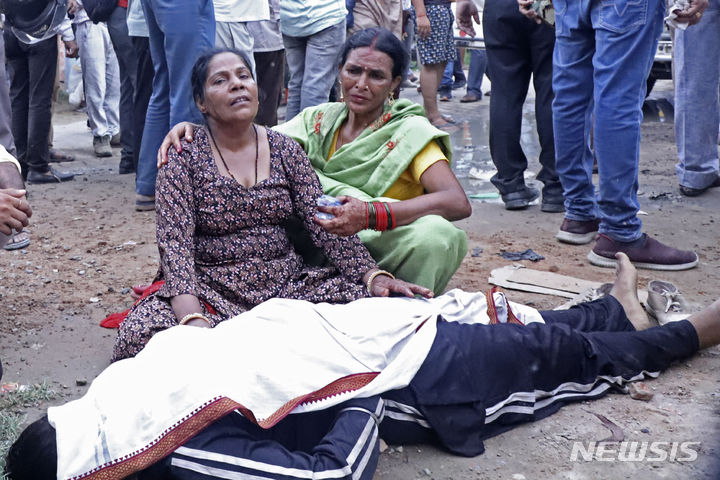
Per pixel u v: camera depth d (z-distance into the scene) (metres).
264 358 2.42
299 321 2.56
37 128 6.32
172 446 2.18
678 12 4.06
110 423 2.20
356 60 3.42
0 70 4.72
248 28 5.92
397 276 3.36
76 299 4.03
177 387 2.25
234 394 2.31
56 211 5.67
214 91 3.06
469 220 5.27
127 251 4.78
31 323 3.73
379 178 3.48
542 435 2.69
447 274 3.37
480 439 2.63
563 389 2.84
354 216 3.18
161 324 2.87
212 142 3.19
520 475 2.48
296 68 6.48
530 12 4.78
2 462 2.47
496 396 2.65
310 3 5.98
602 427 2.73
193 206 3.12
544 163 5.39
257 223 3.21
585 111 4.55
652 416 2.79
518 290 4.02
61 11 6.06
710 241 4.72
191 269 3.02
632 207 4.25
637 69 4.04
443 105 10.26
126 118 6.69
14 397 2.99
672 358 3.04
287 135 3.53
